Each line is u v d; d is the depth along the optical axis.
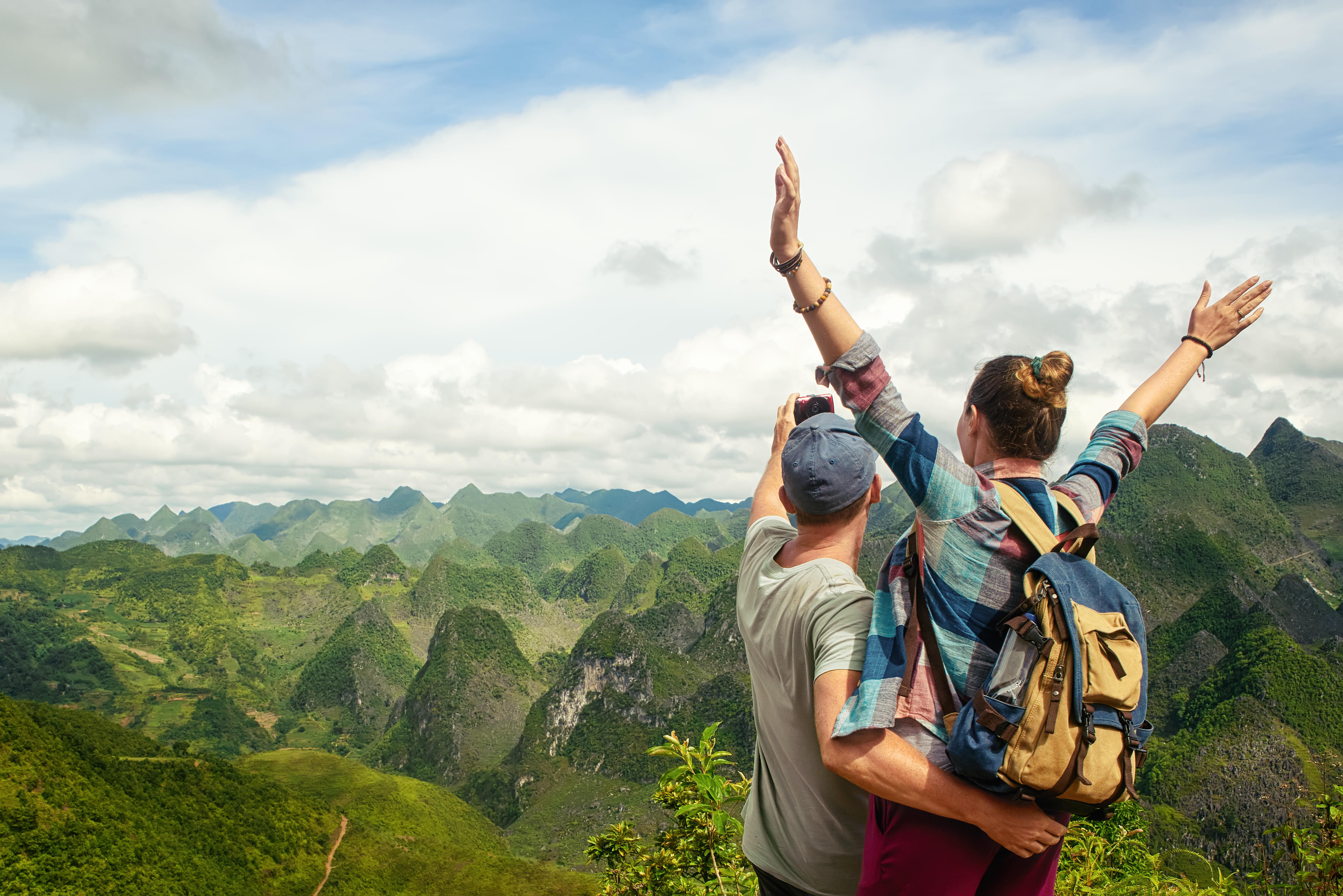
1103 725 1.49
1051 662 1.53
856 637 1.79
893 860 1.75
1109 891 3.82
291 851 74.25
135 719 169.50
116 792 65.75
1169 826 73.31
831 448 1.92
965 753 1.54
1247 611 134.75
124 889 55.91
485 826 101.94
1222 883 3.55
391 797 95.94
